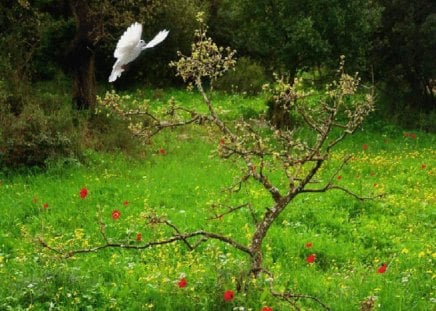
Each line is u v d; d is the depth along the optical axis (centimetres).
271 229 1116
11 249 1024
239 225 1132
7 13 2020
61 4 2400
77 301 759
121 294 806
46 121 1548
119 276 894
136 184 1398
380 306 799
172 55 2747
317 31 1944
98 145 1666
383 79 2389
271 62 2114
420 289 880
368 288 850
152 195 1313
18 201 1246
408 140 2077
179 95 2630
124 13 1942
